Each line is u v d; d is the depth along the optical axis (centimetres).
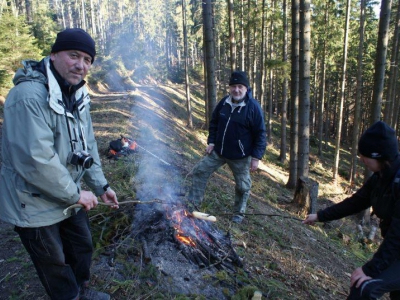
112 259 276
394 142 204
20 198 170
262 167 1287
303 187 708
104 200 242
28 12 2877
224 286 286
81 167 196
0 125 759
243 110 374
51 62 182
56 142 178
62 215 185
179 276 279
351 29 2228
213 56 728
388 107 1315
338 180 1662
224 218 422
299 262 387
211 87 736
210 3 703
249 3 1723
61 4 4097
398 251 193
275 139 2303
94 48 187
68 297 200
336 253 531
